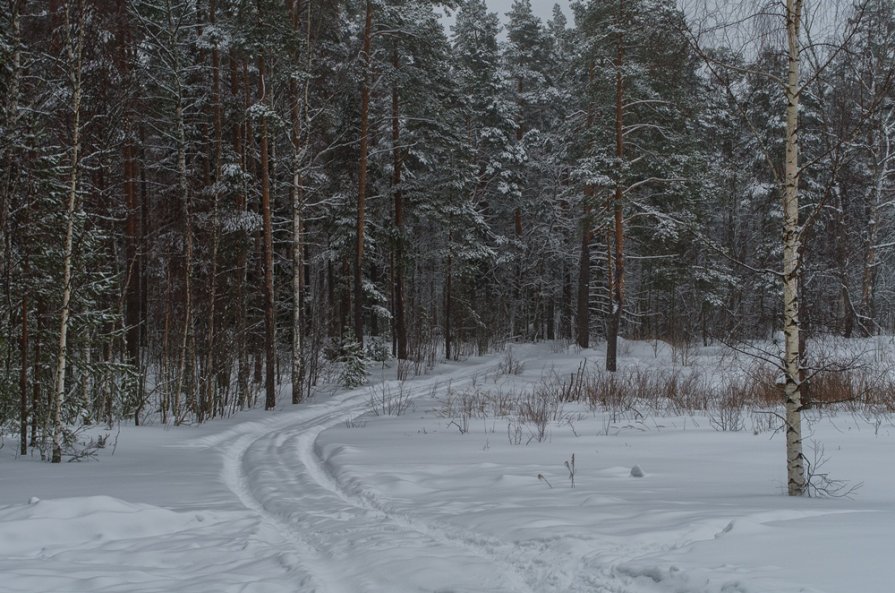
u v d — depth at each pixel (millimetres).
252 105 18516
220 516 6617
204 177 21375
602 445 10750
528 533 4980
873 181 20938
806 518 4816
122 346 17594
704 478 7699
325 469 9586
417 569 4449
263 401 20641
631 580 3814
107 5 14688
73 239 12148
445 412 16344
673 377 18844
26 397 11672
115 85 14344
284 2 18984
